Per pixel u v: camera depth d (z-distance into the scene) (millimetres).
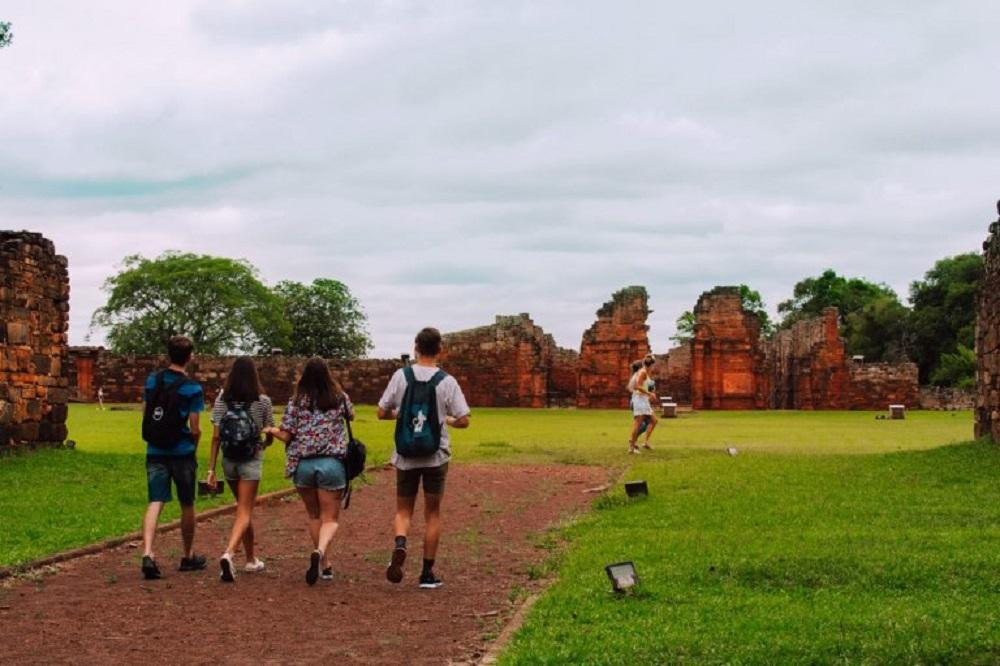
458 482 23891
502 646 10219
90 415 48906
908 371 69062
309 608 12195
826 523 16125
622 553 14250
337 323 114938
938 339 102938
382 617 11781
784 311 136750
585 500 20984
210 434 35781
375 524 18281
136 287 93625
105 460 25719
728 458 26828
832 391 69375
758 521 16547
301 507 19891
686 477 22453
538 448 31797
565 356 77750
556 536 16688
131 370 69125
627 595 11969
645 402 29984
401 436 12914
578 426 43906
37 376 27438
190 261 94812
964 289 100688
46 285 27812
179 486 13984
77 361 68562
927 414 59156
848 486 20172
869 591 11992
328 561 13984
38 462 24703
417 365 13195
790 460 25625
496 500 21078
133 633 11086
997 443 26391
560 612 11352
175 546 15906
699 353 66250
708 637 10164
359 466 13523
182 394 13922
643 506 18797
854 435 37406
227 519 18406
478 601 12562
